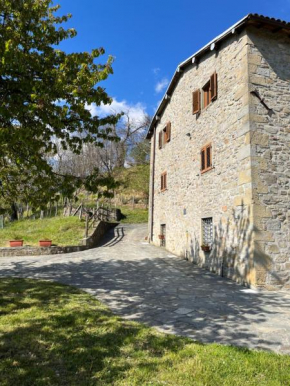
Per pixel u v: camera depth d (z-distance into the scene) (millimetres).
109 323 4180
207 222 9531
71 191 5875
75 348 3379
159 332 3885
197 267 9422
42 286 6375
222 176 8516
